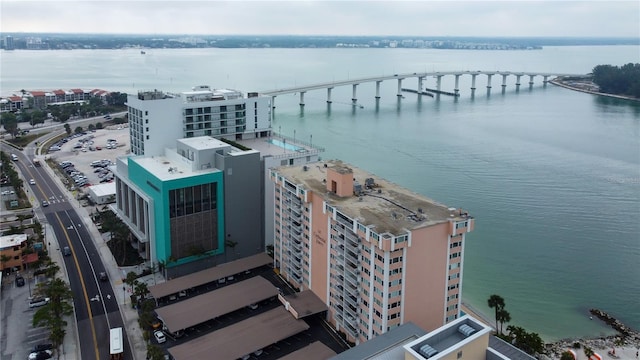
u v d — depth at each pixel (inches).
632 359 5516.7
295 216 6166.3
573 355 5324.8
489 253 7834.6
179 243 6594.5
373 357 4089.6
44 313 5300.2
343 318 5418.3
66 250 7204.7
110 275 6702.8
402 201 5551.2
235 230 7012.8
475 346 3614.7
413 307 5009.8
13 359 5012.3
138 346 5265.8
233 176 6815.9
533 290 6904.5
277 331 5305.1
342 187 5610.2
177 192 6417.3
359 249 5039.4
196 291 6323.8
